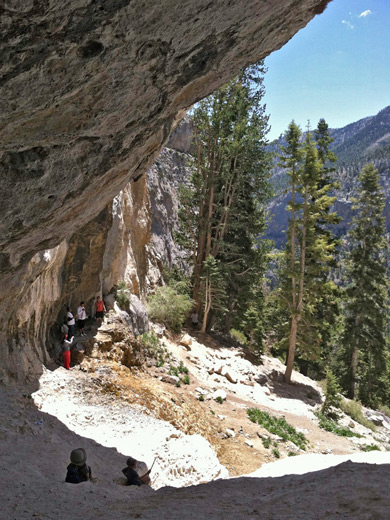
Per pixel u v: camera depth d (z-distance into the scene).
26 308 11.88
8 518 5.04
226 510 4.74
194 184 30.70
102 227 16.61
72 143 5.98
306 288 27.16
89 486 6.50
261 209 32.16
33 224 7.21
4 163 5.77
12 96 4.74
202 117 28.58
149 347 20.12
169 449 11.33
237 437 16.00
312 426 20.14
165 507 5.05
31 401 11.08
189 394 18.31
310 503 4.48
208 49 5.80
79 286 17.06
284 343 28.62
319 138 35.47
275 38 6.76
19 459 7.70
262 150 29.58
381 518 3.79
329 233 33.25
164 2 4.58
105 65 4.98
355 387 36.53
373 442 19.84
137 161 8.29
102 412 12.51
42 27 4.20
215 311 30.72
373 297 33.88
